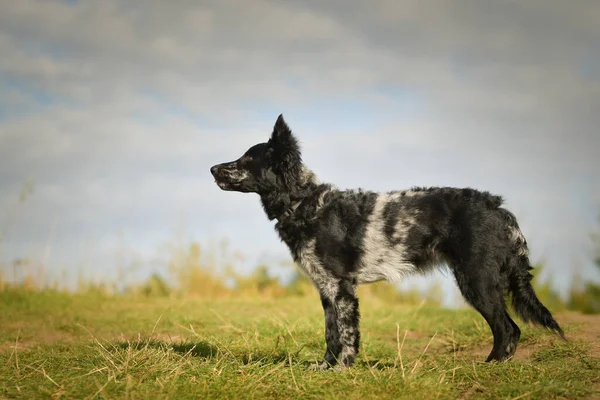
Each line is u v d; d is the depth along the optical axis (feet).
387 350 30.81
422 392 20.42
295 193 27.48
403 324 38.99
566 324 34.17
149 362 23.38
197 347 28.96
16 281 51.39
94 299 49.85
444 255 26.50
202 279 56.90
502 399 20.13
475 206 26.04
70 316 41.91
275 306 45.57
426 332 36.94
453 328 36.24
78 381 21.47
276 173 27.86
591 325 34.76
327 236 26.76
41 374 22.95
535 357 27.22
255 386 21.21
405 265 26.78
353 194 27.50
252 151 28.66
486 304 25.55
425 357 29.43
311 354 29.04
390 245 26.53
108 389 20.57
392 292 57.21
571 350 26.86
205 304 47.14
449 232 26.09
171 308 44.39
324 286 26.94
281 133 28.04
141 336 33.71
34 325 38.88
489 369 23.36
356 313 26.68
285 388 21.35
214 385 21.11
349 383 21.61
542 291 51.78
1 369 23.68
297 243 27.27
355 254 26.66
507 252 25.95
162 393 20.17
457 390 21.77
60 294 51.08
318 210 27.09
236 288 57.62
